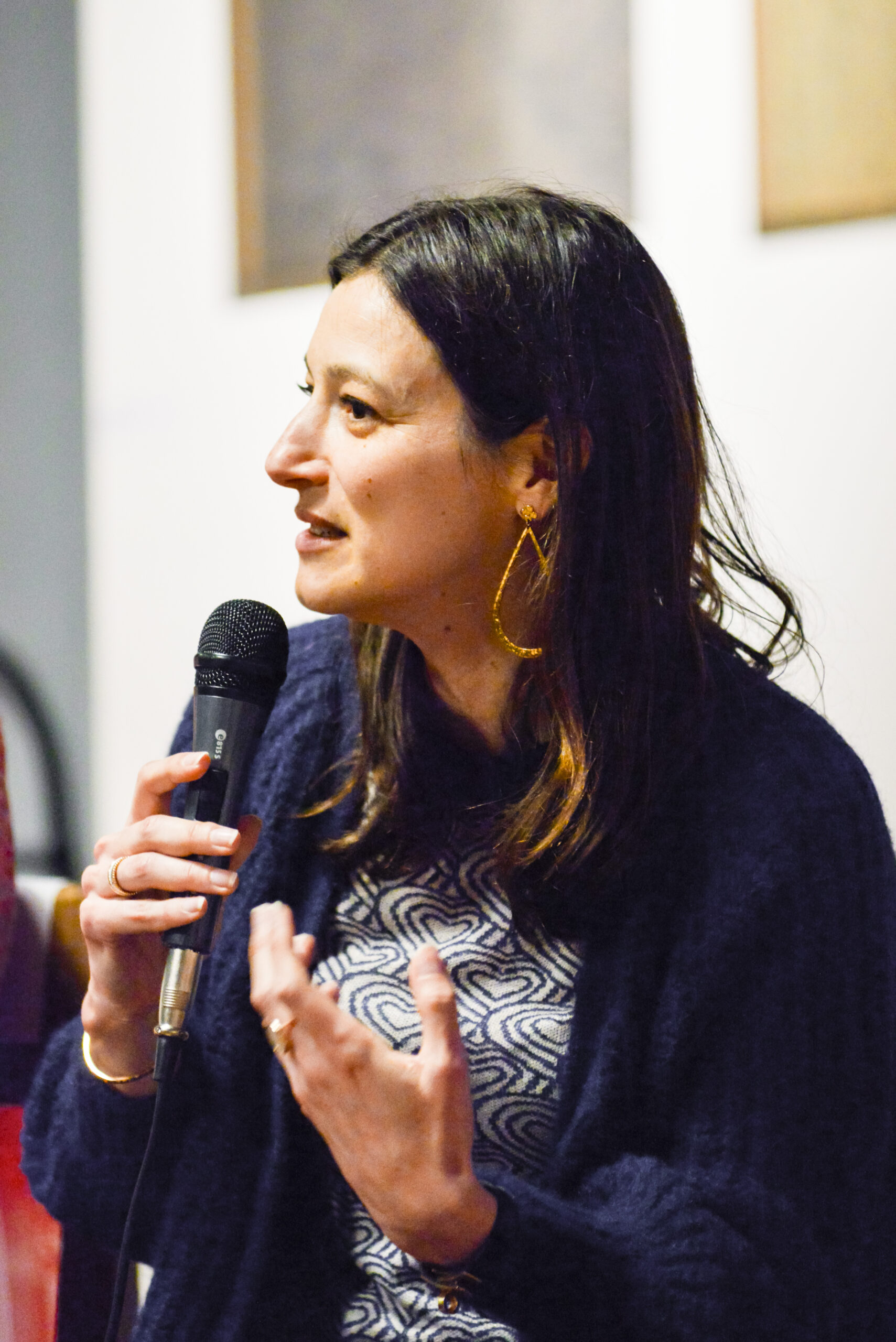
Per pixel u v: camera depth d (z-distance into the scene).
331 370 1.88
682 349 2.08
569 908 1.99
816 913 1.92
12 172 4.32
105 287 4.13
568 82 3.40
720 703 2.08
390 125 3.63
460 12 3.52
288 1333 2.07
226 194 3.88
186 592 4.07
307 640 2.41
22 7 4.25
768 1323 1.74
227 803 1.81
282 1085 2.07
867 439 3.10
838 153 3.10
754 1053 1.88
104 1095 2.07
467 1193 1.62
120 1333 2.71
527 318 1.87
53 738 4.34
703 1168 1.85
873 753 3.10
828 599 3.15
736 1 3.17
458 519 1.89
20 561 4.39
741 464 3.24
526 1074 1.97
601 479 1.95
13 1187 2.78
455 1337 1.94
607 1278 1.72
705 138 3.23
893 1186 2.04
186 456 4.04
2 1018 2.93
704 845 1.98
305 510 1.92
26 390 4.36
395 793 2.08
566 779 1.97
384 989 2.03
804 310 3.15
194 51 3.90
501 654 2.04
